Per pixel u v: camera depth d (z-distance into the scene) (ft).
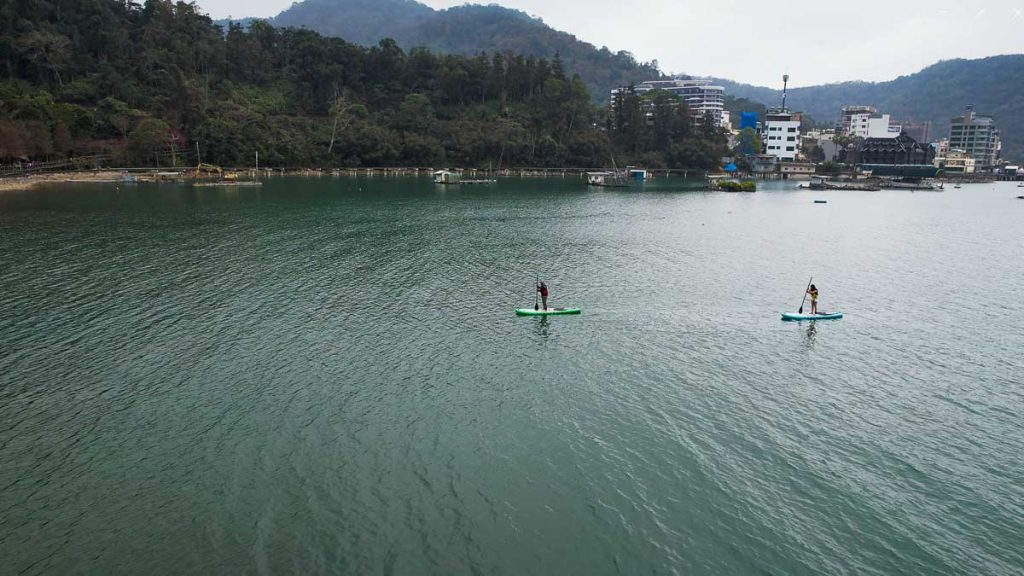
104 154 563.89
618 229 335.06
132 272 212.02
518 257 251.80
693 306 182.09
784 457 101.60
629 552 80.64
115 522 84.58
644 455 101.65
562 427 110.11
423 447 103.14
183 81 633.20
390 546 80.94
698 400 121.08
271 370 131.54
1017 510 89.10
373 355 140.56
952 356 145.28
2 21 588.09
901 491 93.25
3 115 495.00
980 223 388.16
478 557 79.36
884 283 215.10
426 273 220.23
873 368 137.69
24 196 421.18
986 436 109.09
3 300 176.96
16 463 97.25
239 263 229.45
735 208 463.01
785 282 213.46
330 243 275.18
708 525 85.76
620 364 137.80
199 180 552.00
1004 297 197.67
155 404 116.06
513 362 137.90
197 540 81.46
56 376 126.93
